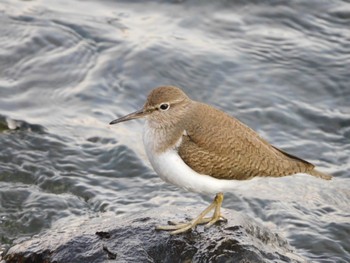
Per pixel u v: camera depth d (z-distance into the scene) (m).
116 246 11.21
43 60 18.48
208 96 17.75
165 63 18.36
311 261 13.05
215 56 18.62
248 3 20.16
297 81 18.16
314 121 17.22
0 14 19.59
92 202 14.73
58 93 17.72
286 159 11.75
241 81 18.09
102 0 20.38
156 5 20.19
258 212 14.58
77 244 11.29
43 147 16.11
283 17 19.84
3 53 18.58
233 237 11.52
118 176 15.60
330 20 19.80
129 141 16.48
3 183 15.06
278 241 12.66
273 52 18.88
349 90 17.98
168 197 14.98
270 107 17.47
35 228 13.89
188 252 11.20
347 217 14.40
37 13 19.73
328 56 18.80
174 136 11.58
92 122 16.95
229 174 11.45
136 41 18.92
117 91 17.80
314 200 14.91
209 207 11.95
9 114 16.95
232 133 11.54
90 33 19.14
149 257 11.08
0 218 14.06
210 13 19.94
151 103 11.80
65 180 15.26
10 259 11.65
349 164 16.03
